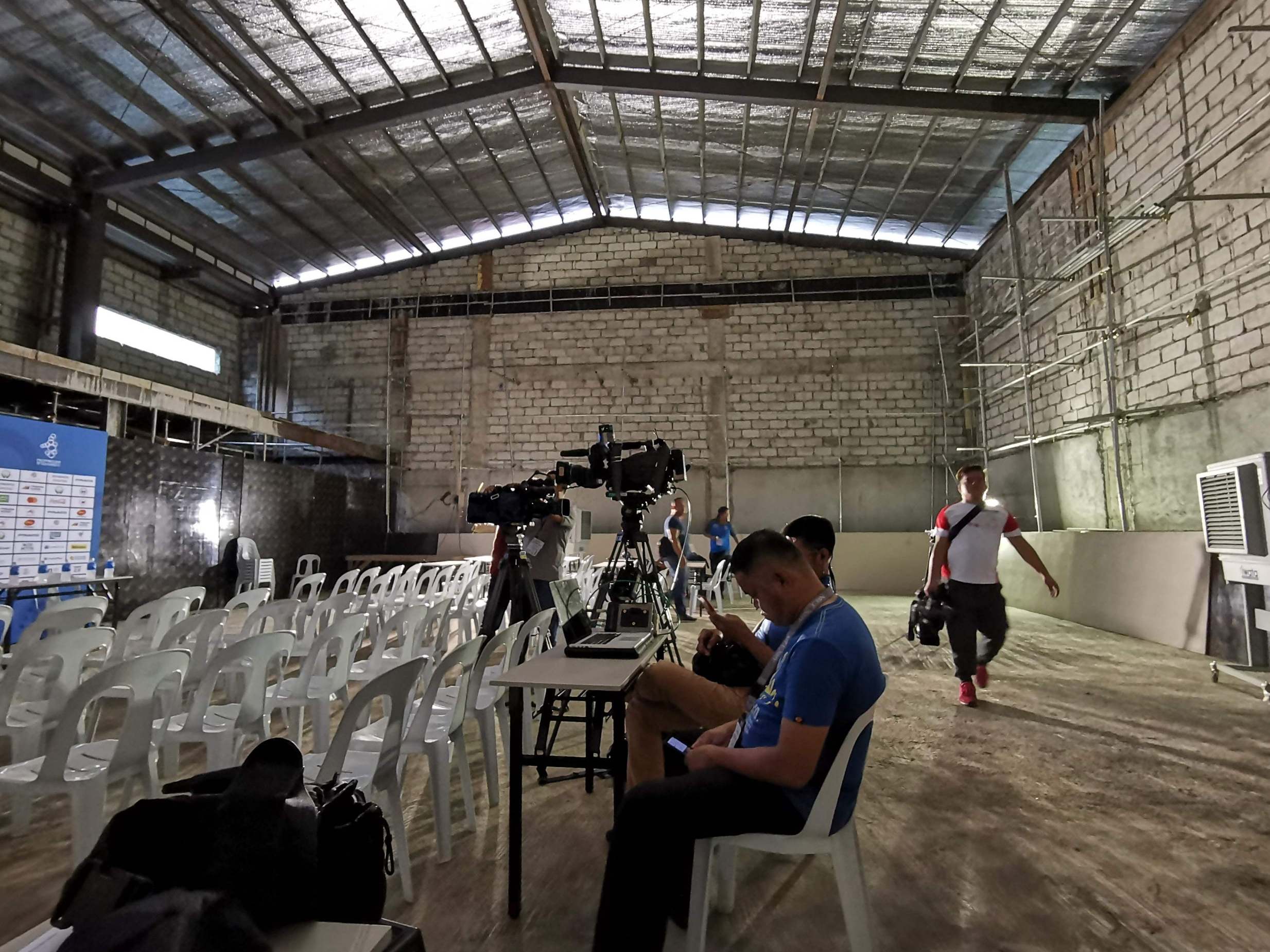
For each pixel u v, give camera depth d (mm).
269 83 6516
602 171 9258
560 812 2270
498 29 6422
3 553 5223
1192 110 5379
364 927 802
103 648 3979
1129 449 6324
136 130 6809
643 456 2625
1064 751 2773
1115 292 6406
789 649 1483
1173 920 1623
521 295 10633
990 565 3473
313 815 863
